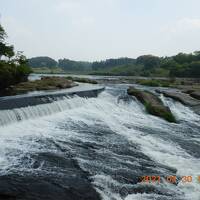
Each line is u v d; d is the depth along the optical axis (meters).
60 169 10.04
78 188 8.74
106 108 23.83
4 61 28.78
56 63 168.50
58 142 13.05
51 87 27.14
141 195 8.79
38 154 11.24
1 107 14.90
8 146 11.86
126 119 20.50
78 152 11.96
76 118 18.42
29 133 14.04
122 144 13.78
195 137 17.16
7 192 8.12
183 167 11.43
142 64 148.25
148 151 13.12
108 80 61.44
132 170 10.54
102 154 12.04
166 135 16.84
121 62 177.62
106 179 9.56
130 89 31.69
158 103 25.45
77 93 23.50
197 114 25.86
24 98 16.91
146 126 18.89
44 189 8.48
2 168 9.67
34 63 155.88
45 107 18.08
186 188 9.56
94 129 16.22
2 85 24.48
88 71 156.25
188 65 105.81
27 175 9.30
